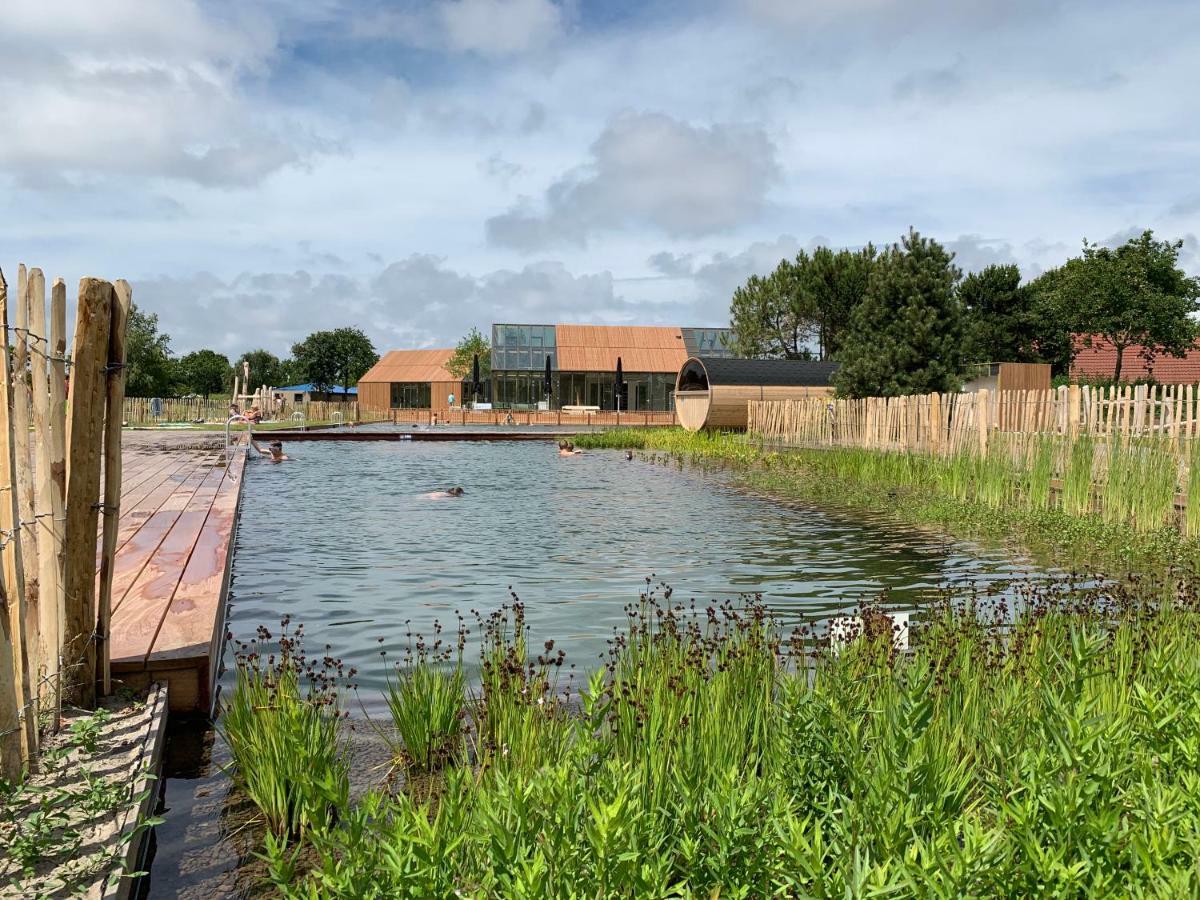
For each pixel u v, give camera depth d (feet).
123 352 16.62
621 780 9.67
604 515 49.49
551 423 192.24
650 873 8.30
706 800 10.72
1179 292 152.66
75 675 16.39
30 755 13.41
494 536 41.86
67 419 16.14
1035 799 9.71
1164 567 32.73
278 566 34.40
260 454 95.61
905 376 96.22
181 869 12.10
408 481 70.18
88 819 11.80
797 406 105.19
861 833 9.85
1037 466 47.34
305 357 346.13
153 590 23.99
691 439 111.24
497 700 16.34
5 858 10.79
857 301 154.92
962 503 49.75
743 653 17.83
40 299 15.24
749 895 9.31
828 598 28.32
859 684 15.01
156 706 16.53
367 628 24.97
